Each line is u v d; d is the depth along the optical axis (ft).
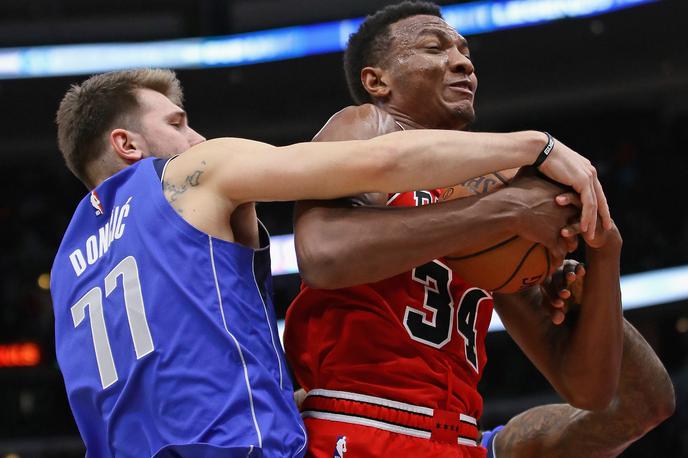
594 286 10.00
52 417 55.62
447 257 9.56
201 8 60.70
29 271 59.11
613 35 53.47
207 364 8.78
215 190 9.22
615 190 58.08
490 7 53.31
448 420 9.66
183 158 9.52
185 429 8.66
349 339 9.68
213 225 9.18
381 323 9.66
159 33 61.00
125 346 9.20
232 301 9.03
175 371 8.79
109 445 9.34
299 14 59.26
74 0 60.85
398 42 10.79
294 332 10.26
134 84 10.89
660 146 59.11
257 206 59.36
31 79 56.24
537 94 57.47
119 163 10.61
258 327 9.17
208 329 8.86
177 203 9.27
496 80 56.80
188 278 8.99
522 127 59.98
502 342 55.31
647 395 11.71
